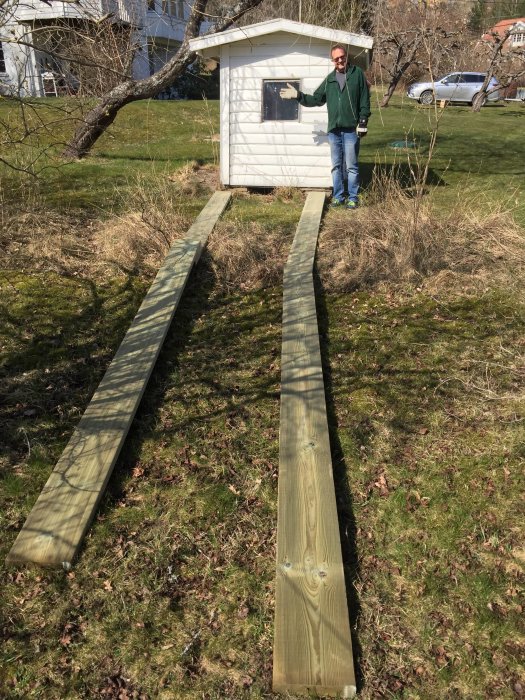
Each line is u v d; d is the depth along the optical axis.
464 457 3.32
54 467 3.20
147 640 2.42
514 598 2.56
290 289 5.08
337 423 3.60
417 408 3.71
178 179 8.27
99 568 2.70
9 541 2.81
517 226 6.23
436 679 2.27
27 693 2.23
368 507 3.03
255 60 7.40
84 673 2.30
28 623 2.47
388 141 12.48
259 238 6.02
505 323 4.66
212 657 2.36
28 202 6.68
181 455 3.38
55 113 10.47
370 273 5.35
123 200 7.06
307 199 7.38
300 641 2.30
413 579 2.66
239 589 2.62
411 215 5.82
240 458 3.36
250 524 2.95
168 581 2.66
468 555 2.76
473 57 16.72
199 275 5.41
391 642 2.40
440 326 4.65
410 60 18.28
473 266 5.47
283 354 4.16
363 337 4.52
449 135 13.45
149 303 4.76
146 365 4.00
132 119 13.10
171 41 19.31
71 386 3.91
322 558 2.62
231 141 7.78
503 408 3.68
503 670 2.29
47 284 5.11
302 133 7.62
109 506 3.03
